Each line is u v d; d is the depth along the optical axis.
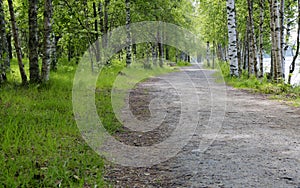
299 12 19.83
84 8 19.92
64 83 13.75
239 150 6.00
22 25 19.59
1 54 14.82
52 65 20.95
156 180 4.70
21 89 11.84
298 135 7.04
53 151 5.50
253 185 4.41
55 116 7.87
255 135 7.08
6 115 7.70
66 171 4.69
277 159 5.46
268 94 14.09
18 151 5.46
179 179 4.72
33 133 6.32
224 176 4.76
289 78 17.91
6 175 4.31
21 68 12.94
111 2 26.50
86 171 4.92
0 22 15.26
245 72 27.23
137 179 4.75
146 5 28.20
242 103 11.58
